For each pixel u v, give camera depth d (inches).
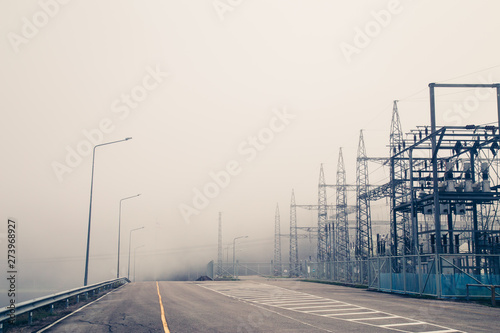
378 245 2106.3
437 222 1318.9
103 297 1164.5
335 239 2839.6
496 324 570.3
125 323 598.5
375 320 613.3
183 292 1350.9
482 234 1507.1
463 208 1487.5
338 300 994.7
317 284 1987.0
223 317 655.8
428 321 600.7
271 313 711.7
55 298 799.7
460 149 1450.5
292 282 2276.1
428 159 1724.9
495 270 1243.8
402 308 800.3
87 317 687.7
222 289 1526.8
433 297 1063.0
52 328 571.5
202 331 511.2
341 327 538.3
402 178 2023.9
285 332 498.0
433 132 1375.5
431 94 1392.7
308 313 711.1
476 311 749.3
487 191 1401.3
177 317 660.1
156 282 2396.7
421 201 1515.7
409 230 2027.6
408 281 1197.7
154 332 509.7
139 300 1032.2
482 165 1471.5
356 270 1878.7
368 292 1331.2
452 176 1457.9
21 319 641.6
